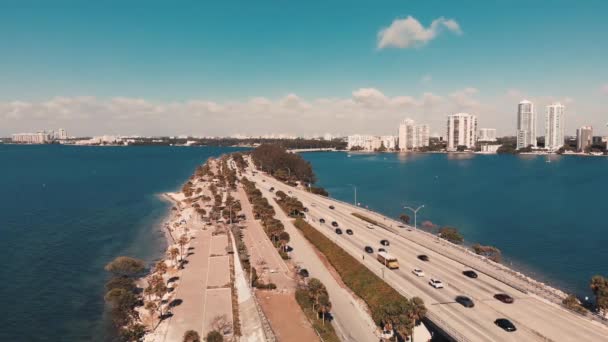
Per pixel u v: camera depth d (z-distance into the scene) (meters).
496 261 119.69
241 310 85.50
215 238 141.75
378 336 73.81
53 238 151.38
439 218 194.88
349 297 90.31
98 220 183.00
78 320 87.50
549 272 122.38
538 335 64.38
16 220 180.88
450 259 106.69
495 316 71.31
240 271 103.19
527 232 167.88
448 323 68.62
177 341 74.25
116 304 84.25
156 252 135.12
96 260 126.69
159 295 88.00
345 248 117.94
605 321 68.56
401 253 112.06
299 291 91.25
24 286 105.12
